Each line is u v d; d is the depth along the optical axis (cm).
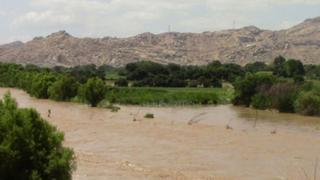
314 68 18200
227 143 4719
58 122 6062
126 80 15350
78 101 9650
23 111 1898
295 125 6988
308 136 5525
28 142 1831
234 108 10206
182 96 11531
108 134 5122
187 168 3494
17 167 1814
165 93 11944
